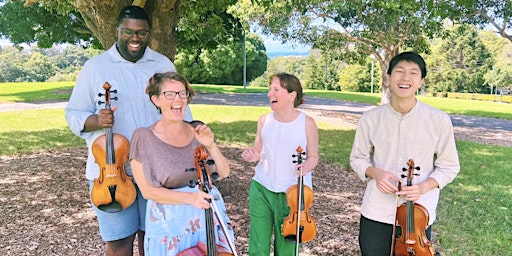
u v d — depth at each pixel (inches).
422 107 99.0
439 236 169.5
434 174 99.0
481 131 538.0
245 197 215.8
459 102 1030.4
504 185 253.9
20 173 261.0
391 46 620.4
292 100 118.8
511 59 1925.4
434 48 2041.1
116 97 104.1
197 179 90.9
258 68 1673.2
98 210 104.8
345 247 159.9
